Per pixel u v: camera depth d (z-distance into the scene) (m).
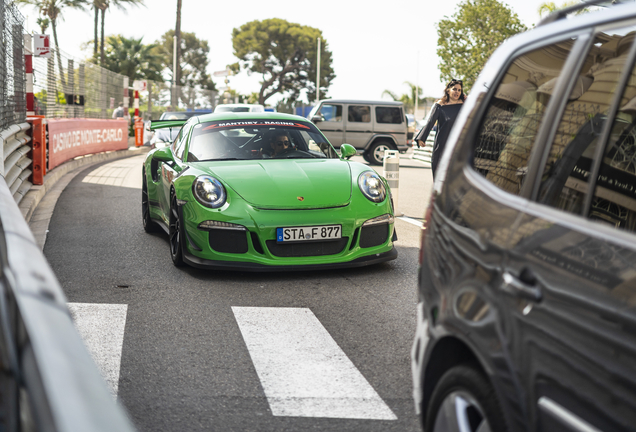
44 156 11.76
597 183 1.95
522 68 2.34
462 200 2.30
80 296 5.15
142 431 2.90
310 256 5.64
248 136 6.88
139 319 4.57
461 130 2.54
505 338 1.79
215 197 5.64
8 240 1.71
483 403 1.90
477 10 45.34
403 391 3.38
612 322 1.46
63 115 17.02
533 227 1.84
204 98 37.19
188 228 5.73
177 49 42.56
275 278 5.73
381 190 5.96
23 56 12.16
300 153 6.85
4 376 1.23
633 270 1.47
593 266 1.58
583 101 2.04
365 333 4.30
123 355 3.87
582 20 2.09
